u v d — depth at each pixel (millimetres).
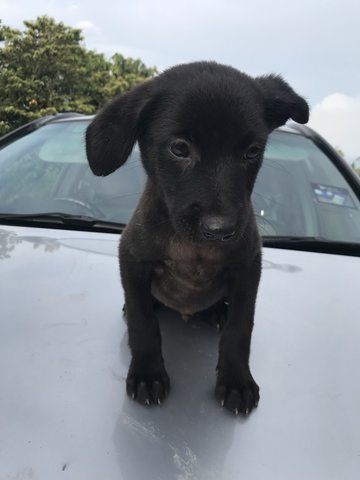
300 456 181
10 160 474
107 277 300
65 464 169
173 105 272
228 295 274
